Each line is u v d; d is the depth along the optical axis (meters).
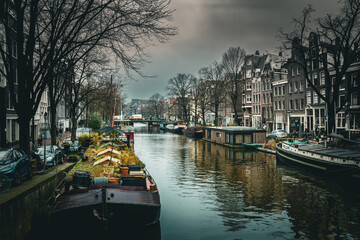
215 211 13.80
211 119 91.12
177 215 13.25
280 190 17.50
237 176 21.48
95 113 53.50
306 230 11.56
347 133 34.22
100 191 9.82
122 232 9.78
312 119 44.38
